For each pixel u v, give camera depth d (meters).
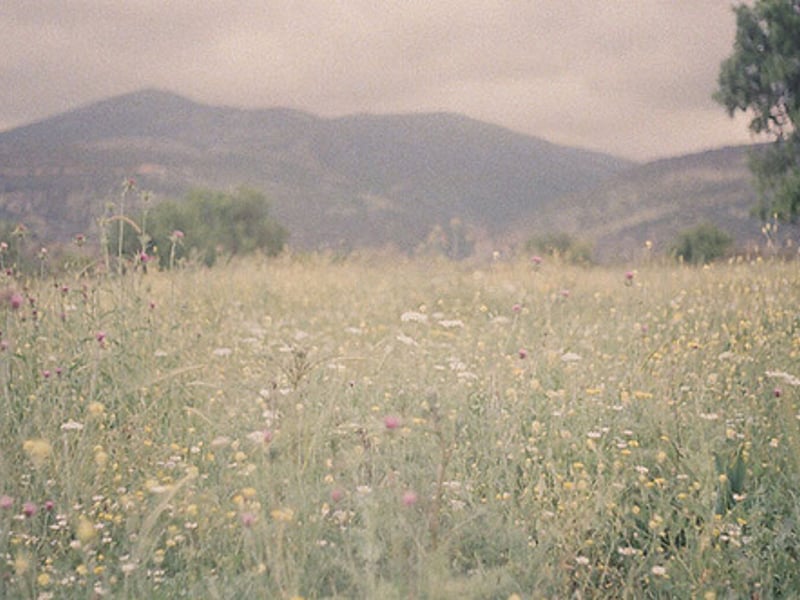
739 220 131.38
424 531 3.62
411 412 5.29
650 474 4.71
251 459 4.70
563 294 8.43
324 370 6.13
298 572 3.38
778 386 5.60
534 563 3.77
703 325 7.39
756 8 23.20
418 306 11.16
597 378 6.08
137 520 4.04
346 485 4.28
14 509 4.03
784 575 3.83
